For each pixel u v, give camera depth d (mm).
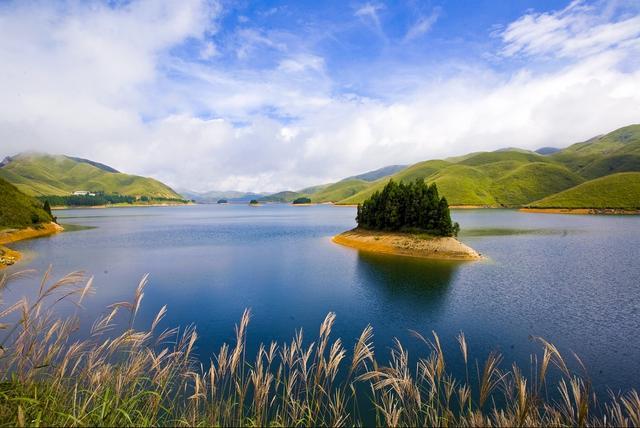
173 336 24250
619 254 61031
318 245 75188
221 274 46219
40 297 5957
